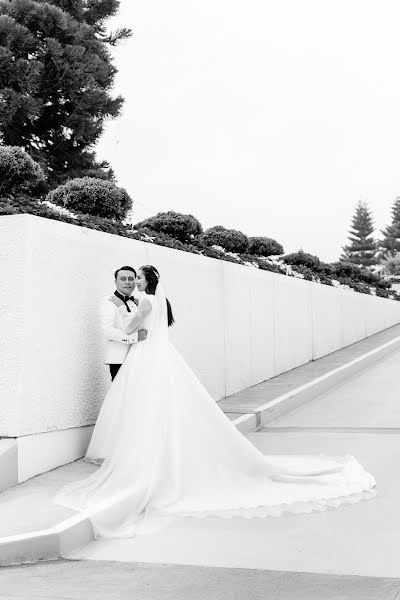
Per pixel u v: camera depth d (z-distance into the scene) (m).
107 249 8.23
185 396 6.35
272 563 4.61
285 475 6.59
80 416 7.51
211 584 4.29
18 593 4.23
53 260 7.16
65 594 4.20
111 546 5.10
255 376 13.12
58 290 7.23
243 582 4.30
